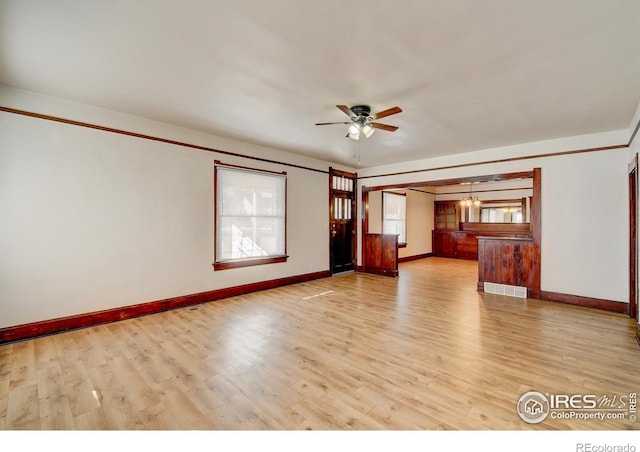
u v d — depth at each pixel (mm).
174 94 3104
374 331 3326
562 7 1809
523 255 4867
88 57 2422
